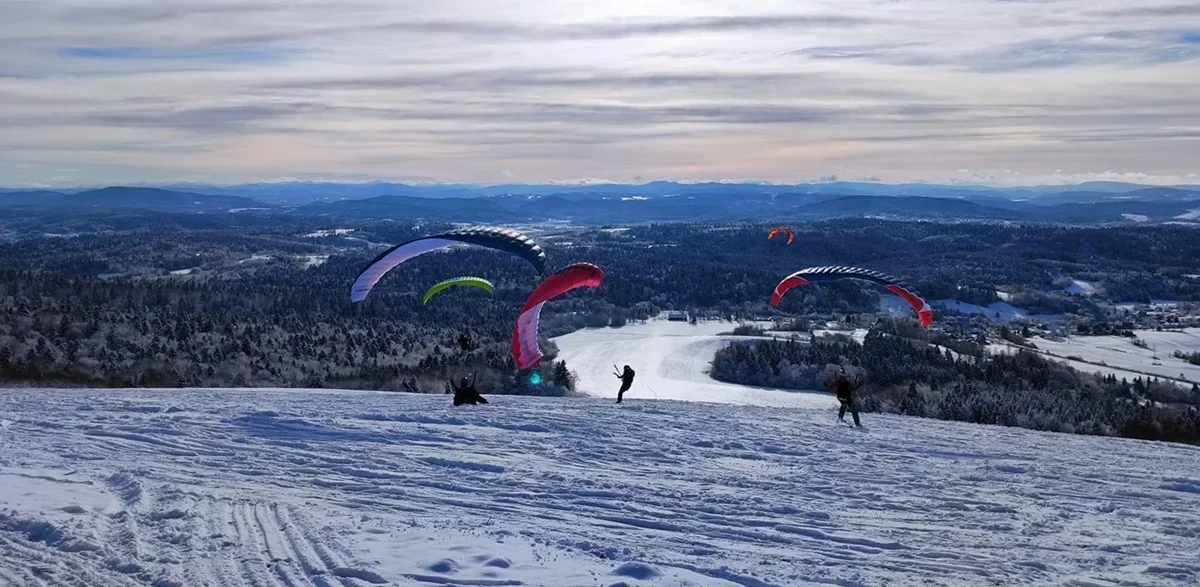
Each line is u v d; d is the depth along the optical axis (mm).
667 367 85500
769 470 16422
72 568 9328
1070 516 13305
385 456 16922
